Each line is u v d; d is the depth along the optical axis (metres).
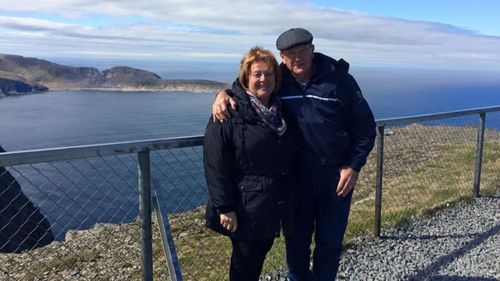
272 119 3.04
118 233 6.86
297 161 3.57
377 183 5.66
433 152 15.27
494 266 4.84
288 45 3.25
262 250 3.27
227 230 3.17
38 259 6.30
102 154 2.88
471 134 17.84
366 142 3.50
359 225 6.26
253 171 3.06
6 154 2.48
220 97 3.06
